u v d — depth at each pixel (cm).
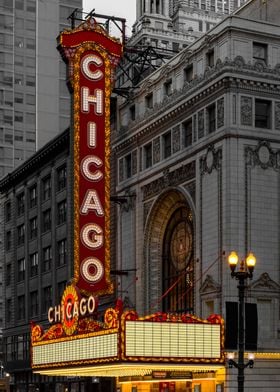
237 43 5353
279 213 5331
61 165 8344
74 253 6100
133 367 4409
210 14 16325
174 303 6003
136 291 6347
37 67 15650
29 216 9275
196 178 5612
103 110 6344
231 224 5178
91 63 6350
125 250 6606
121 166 6756
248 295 5116
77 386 7688
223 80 5306
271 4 6353
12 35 15575
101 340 4450
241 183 5244
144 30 12069
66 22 16112
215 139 5384
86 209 6172
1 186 10112
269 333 5156
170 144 6034
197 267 5509
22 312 9375
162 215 6212
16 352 9406
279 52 5478
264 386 5047
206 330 4422
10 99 15325
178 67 5984
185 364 4331
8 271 9925
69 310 4981
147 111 6338
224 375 4991
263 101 5409
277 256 5281
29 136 15362
